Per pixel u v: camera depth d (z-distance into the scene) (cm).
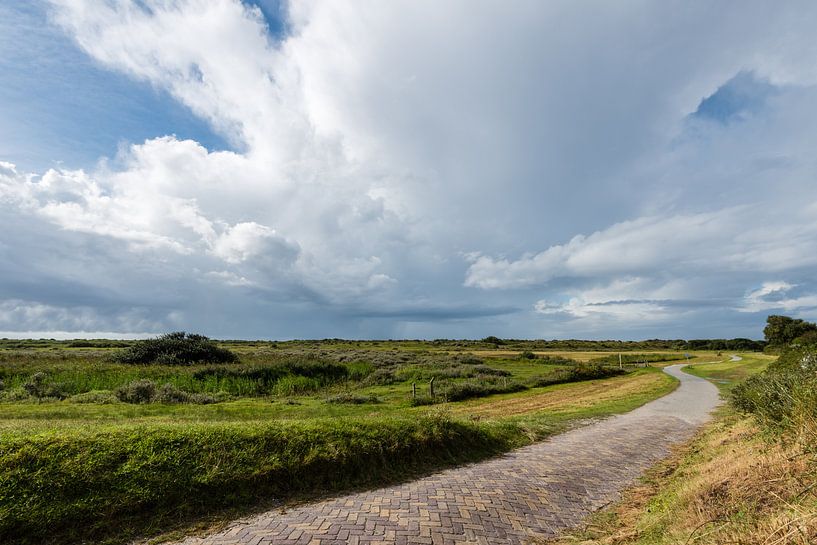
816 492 465
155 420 1421
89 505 588
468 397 2711
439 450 962
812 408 640
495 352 7775
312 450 803
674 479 833
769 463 620
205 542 543
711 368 5281
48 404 1831
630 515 662
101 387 2425
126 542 553
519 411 2066
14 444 651
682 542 467
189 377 2656
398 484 782
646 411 1812
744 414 1112
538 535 581
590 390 3073
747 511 499
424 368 3972
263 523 594
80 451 667
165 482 651
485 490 743
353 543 525
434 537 550
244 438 795
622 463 963
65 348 5659
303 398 2464
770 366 1858
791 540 379
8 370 2539
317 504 671
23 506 560
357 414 1816
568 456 1003
